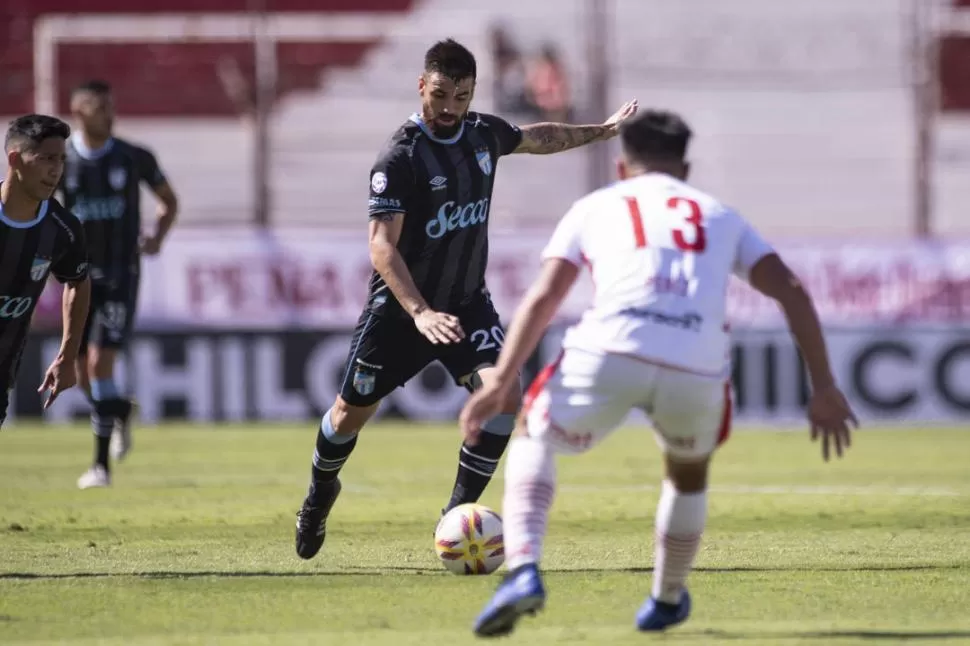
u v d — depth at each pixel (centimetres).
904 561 2231
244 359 5769
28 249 2044
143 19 7144
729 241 1513
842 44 7231
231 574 2095
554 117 6656
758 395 5803
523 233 5875
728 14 7350
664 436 1523
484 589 1947
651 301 1475
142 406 5722
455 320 1936
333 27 7125
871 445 4944
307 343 5794
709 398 1482
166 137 6950
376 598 1873
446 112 2072
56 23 6962
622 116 2327
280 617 1730
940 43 7138
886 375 5831
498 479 3844
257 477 3825
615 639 1571
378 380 2141
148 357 5731
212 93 6969
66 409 5759
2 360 2141
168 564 2208
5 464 4184
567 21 7044
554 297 1491
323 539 2219
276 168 6869
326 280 5828
